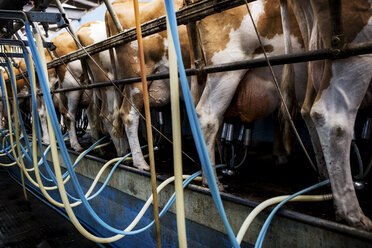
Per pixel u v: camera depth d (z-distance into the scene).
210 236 1.84
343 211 1.20
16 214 3.98
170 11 0.89
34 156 1.98
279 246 1.44
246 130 2.25
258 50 1.91
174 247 2.14
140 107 2.80
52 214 3.94
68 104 4.24
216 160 2.89
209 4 1.50
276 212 1.42
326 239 1.24
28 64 1.78
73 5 7.02
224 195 1.69
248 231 1.57
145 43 2.78
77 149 4.16
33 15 1.61
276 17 1.79
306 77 1.90
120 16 2.73
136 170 2.51
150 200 1.81
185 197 2.00
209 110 1.91
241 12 1.85
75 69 4.13
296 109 1.63
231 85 1.88
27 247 2.97
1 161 7.20
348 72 1.17
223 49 1.90
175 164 0.99
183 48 2.54
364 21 1.14
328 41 1.20
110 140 4.07
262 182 2.06
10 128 3.40
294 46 1.77
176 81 0.97
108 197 3.00
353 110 1.20
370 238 1.09
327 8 1.17
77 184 1.55
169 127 4.90
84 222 3.55
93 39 3.41
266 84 2.00
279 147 2.63
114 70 2.79
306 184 1.97
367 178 1.92
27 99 6.70
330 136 1.22
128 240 2.71
